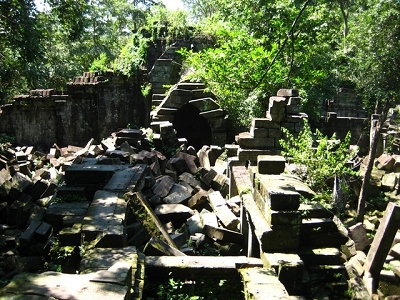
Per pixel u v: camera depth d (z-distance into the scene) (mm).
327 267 4988
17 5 10547
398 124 20156
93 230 4988
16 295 2816
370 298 4844
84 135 20859
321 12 13273
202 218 8031
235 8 13719
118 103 20875
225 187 10047
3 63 12016
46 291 2885
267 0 12320
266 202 5250
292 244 4961
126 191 6629
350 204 11820
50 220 6250
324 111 21266
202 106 15828
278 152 9445
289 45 12547
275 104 9273
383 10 12477
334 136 10133
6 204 9266
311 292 4750
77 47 28453
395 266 6754
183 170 11219
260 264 4953
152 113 16734
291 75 13492
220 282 4840
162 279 4863
